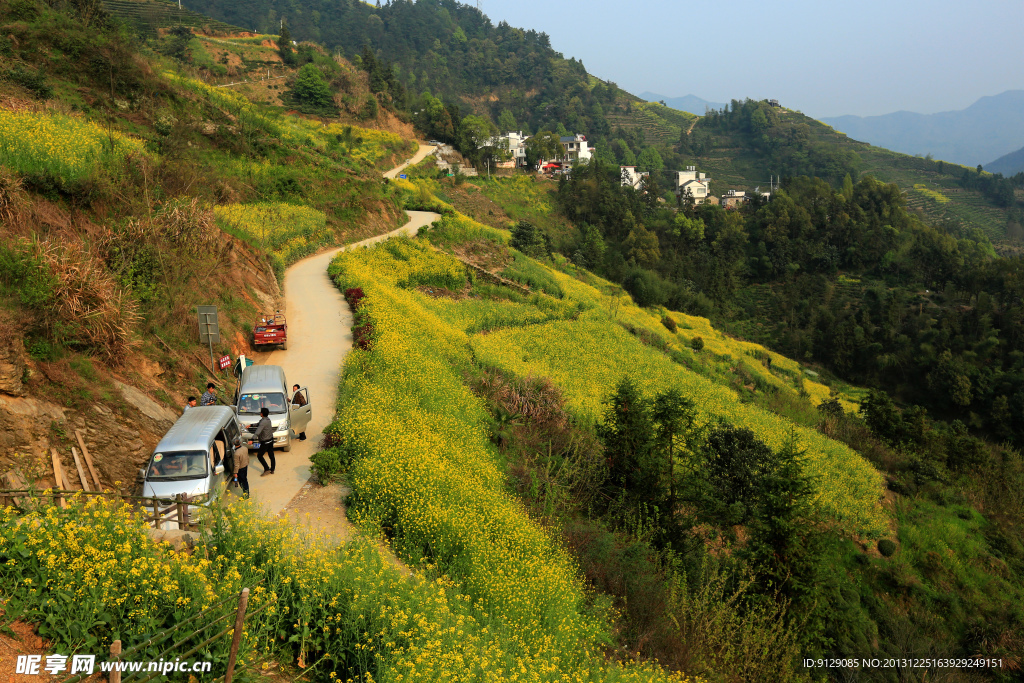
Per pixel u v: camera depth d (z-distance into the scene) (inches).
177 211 893.2
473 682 289.1
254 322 978.7
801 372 2854.3
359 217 1990.7
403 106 4847.4
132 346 606.2
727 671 454.9
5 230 573.9
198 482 453.4
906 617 826.8
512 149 5201.8
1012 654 778.2
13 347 452.8
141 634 261.6
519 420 868.0
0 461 411.5
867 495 1057.5
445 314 1427.2
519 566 423.2
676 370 1494.8
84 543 291.0
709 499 683.4
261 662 286.0
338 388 816.3
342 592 330.3
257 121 2273.6
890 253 3932.1
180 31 4471.0
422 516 459.5
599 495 712.4
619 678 343.3
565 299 1881.2
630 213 4210.1
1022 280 3112.7
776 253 4141.2
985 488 1267.2
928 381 2760.8
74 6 1728.6
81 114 1286.9
